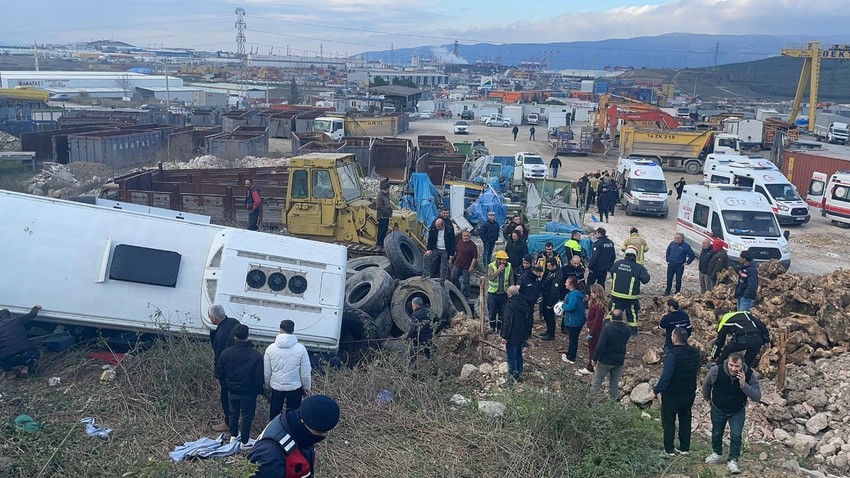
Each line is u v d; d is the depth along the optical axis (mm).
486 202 22094
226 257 10555
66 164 32875
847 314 12047
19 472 7191
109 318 10164
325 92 121062
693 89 179125
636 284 12867
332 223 16062
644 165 29375
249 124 50750
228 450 7969
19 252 10164
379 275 12953
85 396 9086
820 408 9984
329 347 10539
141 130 36750
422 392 9633
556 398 8758
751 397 7703
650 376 10781
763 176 28328
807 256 22609
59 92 97750
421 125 75250
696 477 7801
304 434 4180
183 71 180125
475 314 14133
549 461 8023
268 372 7953
